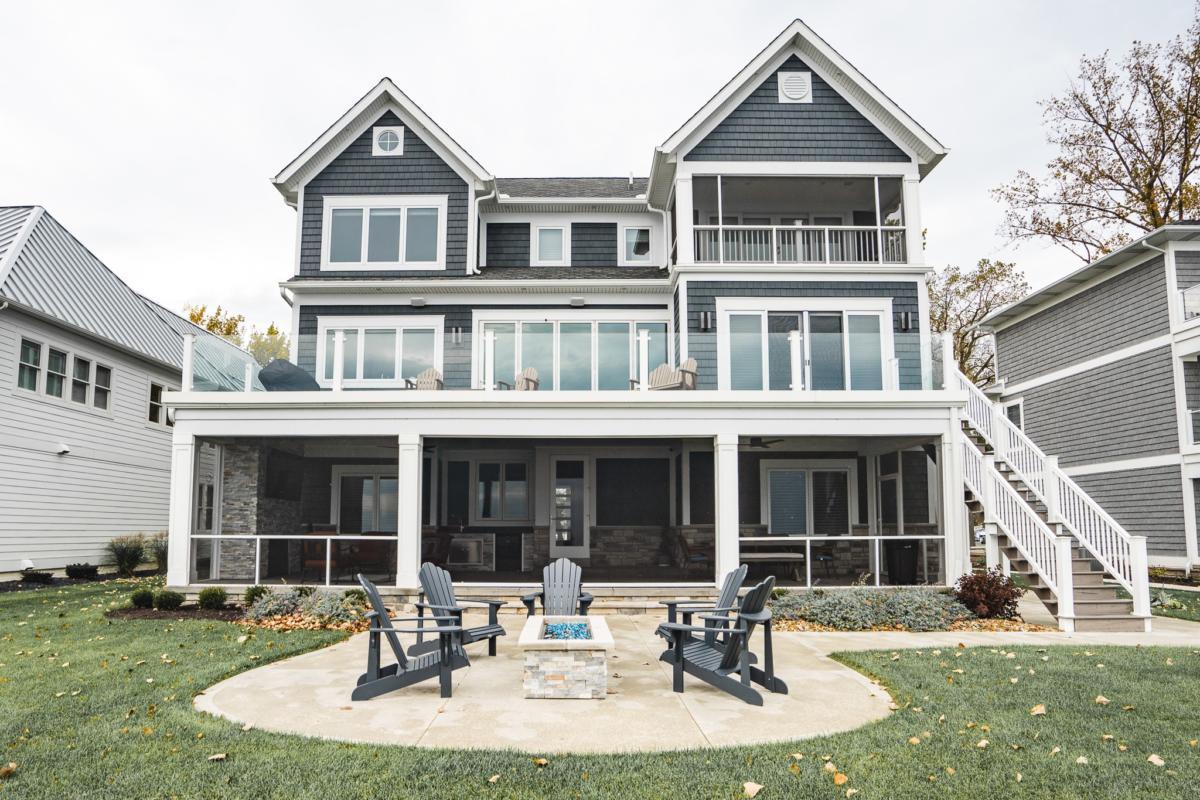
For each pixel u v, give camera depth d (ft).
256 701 21.56
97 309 65.21
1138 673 25.16
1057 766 16.35
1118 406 65.05
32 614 38.58
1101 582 38.40
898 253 55.47
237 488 46.80
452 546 56.34
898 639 32.53
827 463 55.47
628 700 21.93
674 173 56.44
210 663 26.09
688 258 53.16
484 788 15.02
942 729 18.98
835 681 24.44
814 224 60.39
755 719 19.99
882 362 44.27
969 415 54.24
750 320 53.11
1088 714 20.33
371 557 48.75
